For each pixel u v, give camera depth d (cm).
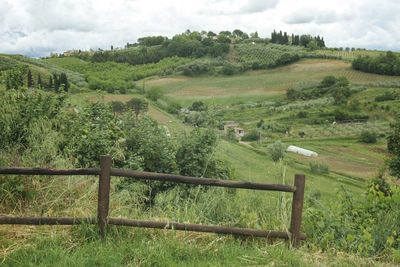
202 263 322
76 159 630
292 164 4216
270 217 436
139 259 321
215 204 477
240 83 16575
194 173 987
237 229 363
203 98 14338
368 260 360
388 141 1631
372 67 15512
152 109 10231
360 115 10269
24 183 441
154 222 353
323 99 12888
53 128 691
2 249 326
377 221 449
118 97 13075
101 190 347
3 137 536
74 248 336
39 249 334
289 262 336
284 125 9712
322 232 417
